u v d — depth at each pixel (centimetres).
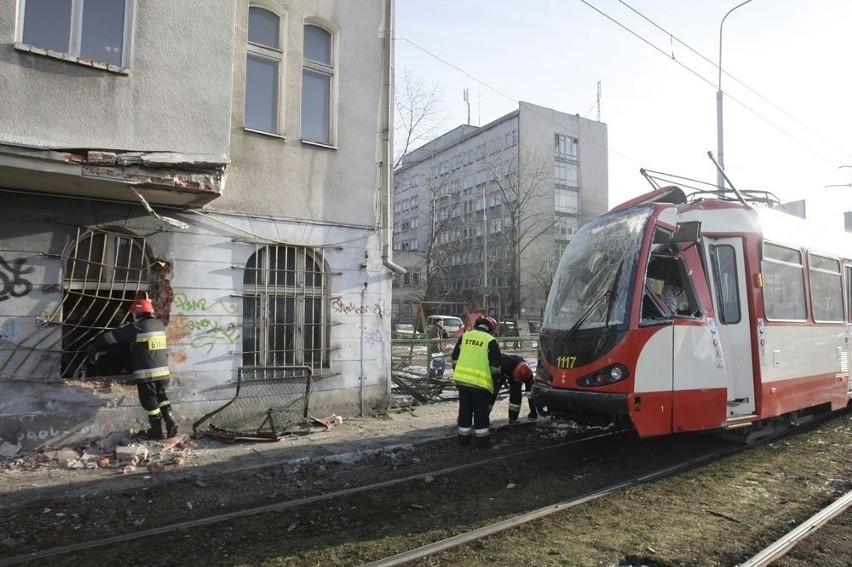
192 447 733
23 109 625
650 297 663
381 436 816
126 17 702
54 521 505
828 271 948
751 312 727
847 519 526
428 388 1116
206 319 815
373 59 1012
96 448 710
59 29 662
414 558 436
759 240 754
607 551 453
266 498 575
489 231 5206
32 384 694
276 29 917
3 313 680
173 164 694
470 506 558
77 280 730
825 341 898
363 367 960
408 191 6594
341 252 950
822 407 959
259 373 860
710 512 543
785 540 470
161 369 732
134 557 437
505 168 5100
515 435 861
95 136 667
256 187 868
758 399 721
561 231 5259
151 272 787
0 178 643
